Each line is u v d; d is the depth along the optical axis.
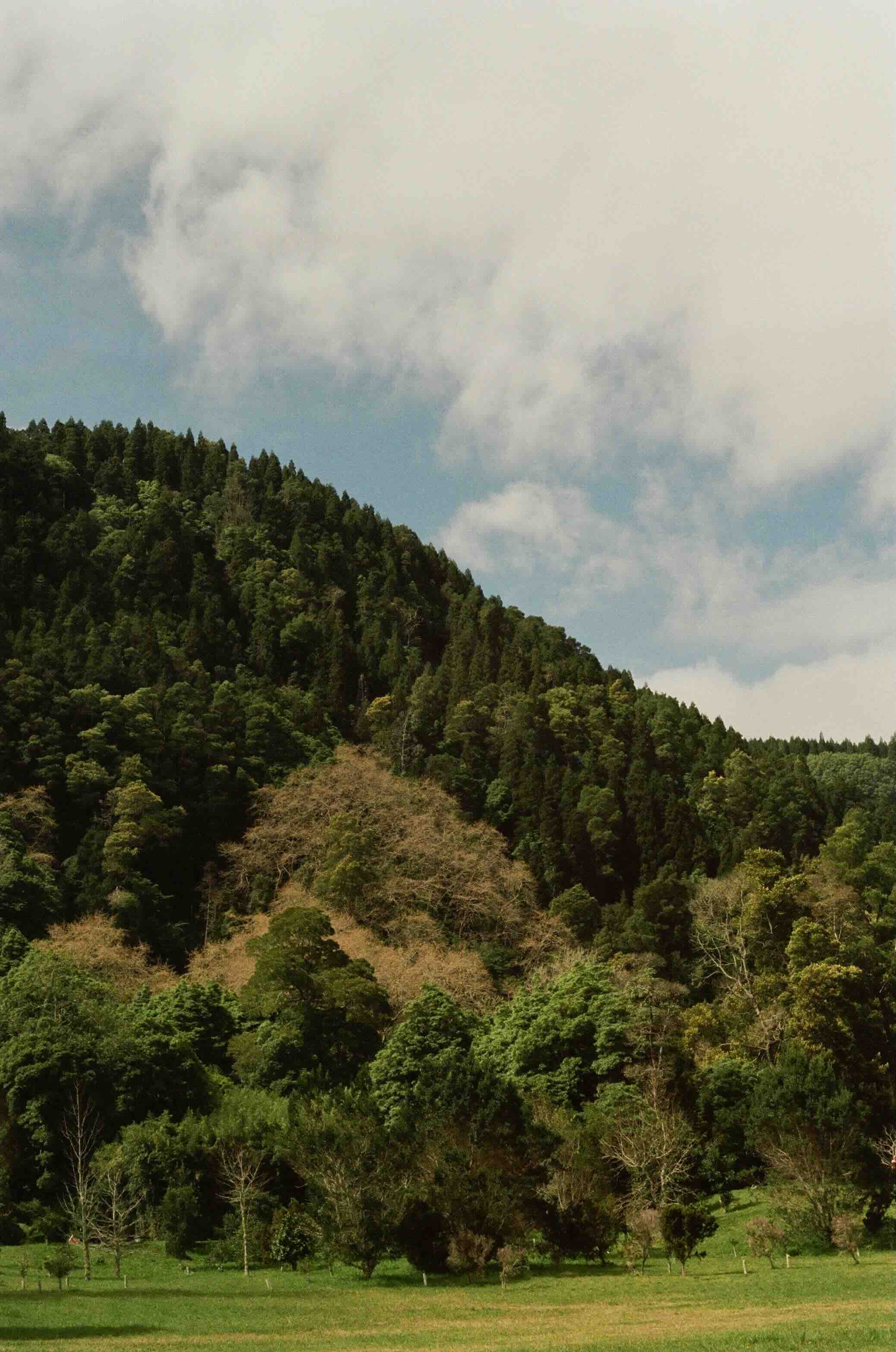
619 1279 50.62
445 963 104.62
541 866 137.12
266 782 146.88
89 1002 75.94
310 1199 55.53
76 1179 62.47
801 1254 54.38
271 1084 78.69
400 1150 56.69
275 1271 54.91
